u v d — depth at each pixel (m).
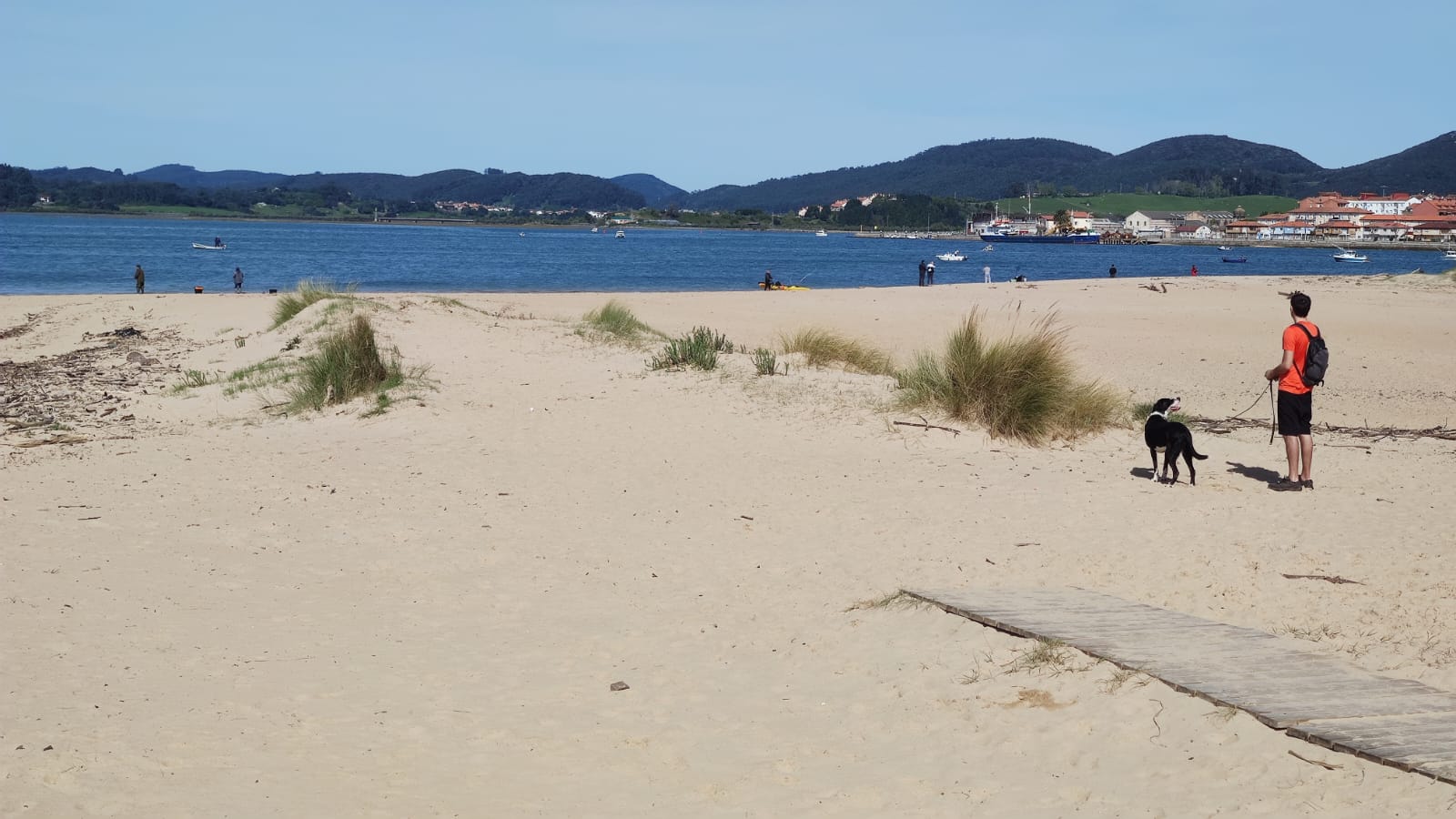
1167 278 51.50
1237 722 5.21
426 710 6.10
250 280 58.72
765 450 12.80
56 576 8.27
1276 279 49.38
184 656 6.77
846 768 5.28
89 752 5.21
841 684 6.36
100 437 14.38
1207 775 4.82
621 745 5.65
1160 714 5.43
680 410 14.91
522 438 13.62
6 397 18.16
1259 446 12.79
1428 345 26.73
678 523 10.03
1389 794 4.45
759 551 9.12
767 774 5.25
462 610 7.88
